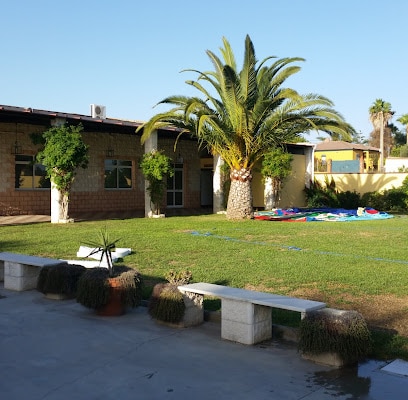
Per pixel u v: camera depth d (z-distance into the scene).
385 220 20.84
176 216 21.83
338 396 3.96
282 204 28.59
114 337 5.48
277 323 5.89
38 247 11.40
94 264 8.82
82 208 23.22
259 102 17.50
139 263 9.61
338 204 30.12
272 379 4.32
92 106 18.94
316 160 46.81
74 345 5.19
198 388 4.11
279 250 11.32
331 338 4.59
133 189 25.53
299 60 17.61
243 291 5.68
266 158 25.70
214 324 6.03
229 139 18.62
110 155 24.23
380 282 7.92
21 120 18.53
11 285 7.86
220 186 23.64
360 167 44.16
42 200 21.58
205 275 8.39
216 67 18.08
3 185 20.17
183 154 27.88
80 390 4.05
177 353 4.97
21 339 5.38
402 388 4.13
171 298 5.84
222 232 14.87
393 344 5.07
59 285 7.16
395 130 74.56
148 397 3.93
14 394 3.96
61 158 16.91
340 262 9.72
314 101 17.42
